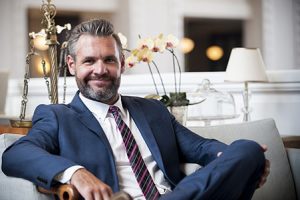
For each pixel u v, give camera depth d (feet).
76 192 5.46
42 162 5.75
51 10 8.51
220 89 11.12
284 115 10.76
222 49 39.60
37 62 25.12
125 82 11.85
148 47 8.80
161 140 7.16
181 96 8.58
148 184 6.72
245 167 6.04
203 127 8.02
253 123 8.18
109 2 26.55
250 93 10.66
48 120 6.61
